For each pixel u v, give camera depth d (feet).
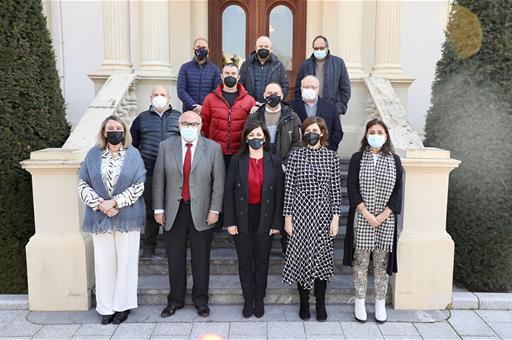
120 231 12.18
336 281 14.56
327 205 12.30
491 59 14.64
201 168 12.69
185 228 12.95
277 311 13.46
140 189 12.30
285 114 13.89
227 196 12.70
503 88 14.48
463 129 15.11
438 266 13.61
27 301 13.76
